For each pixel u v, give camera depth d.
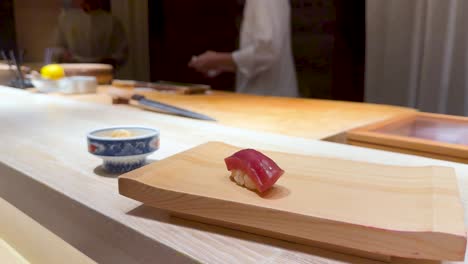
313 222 0.48
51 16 3.56
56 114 1.31
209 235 0.53
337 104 1.63
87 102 1.57
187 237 0.52
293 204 0.52
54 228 0.70
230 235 0.53
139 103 1.53
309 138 1.08
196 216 0.57
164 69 4.13
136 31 3.98
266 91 2.65
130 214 0.59
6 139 1.00
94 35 3.72
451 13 1.99
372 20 2.36
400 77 2.29
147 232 0.54
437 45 2.06
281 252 0.49
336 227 0.47
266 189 0.56
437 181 0.59
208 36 3.70
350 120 1.32
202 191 0.56
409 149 1.04
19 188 0.78
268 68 2.55
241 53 2.53
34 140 0.98
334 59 2.96
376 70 2.41
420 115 1.36
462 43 2.01
